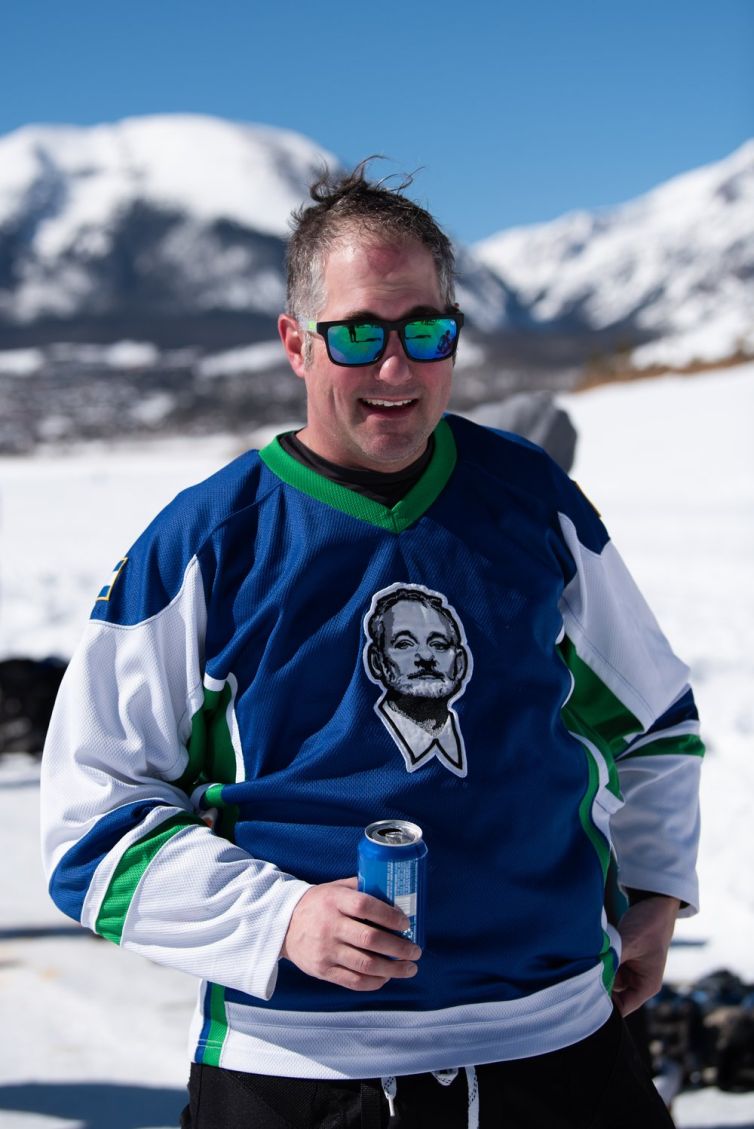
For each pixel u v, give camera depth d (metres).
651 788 1.91
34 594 11.01
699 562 13.38
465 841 1.61
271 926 1.52
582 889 1.70
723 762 5.64
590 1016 1.69
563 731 1.73
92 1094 2.86
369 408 1.65
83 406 153.75
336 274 1.64
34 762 5.88
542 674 1.70
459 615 1.67
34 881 4.33
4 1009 3.32
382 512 1.68
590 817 1.77
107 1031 3.21
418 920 1.48
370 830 1.51
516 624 1.69
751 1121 2.74
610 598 1.85
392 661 1.63
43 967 3.60
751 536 15.28
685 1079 2.87
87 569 13.42
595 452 26.67
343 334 1.62
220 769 1.70
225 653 1.65
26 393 164.25
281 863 1.61
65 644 8.51
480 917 1.61
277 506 1.70
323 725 1.63
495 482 1.77
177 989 3.49
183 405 147.75
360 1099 1.55
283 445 1.75
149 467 38.81
